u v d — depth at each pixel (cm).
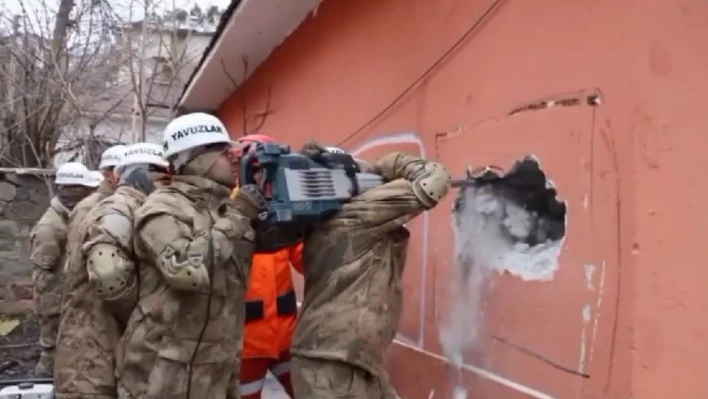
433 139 430
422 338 433
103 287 297
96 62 1628
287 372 398
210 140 290
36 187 948
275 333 385
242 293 297
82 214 421
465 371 376
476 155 377
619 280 267
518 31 340
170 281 270
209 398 288
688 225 266
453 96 405
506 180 346
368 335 307
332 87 635
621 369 263
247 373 384
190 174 292
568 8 303
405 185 312
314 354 309
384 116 510
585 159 290
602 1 283
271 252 318
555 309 305
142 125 1166
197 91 1162
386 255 320
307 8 703
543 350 312
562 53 306
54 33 1317
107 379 385
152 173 392
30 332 851
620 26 273
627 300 262
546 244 315
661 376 259
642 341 258
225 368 292
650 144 263
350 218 312
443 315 407
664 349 260
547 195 314
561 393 298
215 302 284
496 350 350
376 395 314
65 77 1303
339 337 306
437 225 419
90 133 1312
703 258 268
